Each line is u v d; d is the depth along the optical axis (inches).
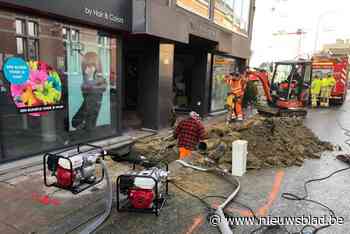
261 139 264.4
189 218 139.3
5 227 124.0
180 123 228.2
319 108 649.6
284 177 201.9
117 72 282.5
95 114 265.0
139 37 300.4
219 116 480.1
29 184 167.5
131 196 138.2
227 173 199.9
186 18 323.3
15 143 196.9
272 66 523.5
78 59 240.8
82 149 231.5
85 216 136.1
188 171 208.2
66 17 208.7
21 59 194.9
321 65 670.5
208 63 448.8
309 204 158.4
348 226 135.5
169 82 342.6
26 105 201.6
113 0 243.9
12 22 186.4
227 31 468.4
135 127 345.4
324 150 281.0
